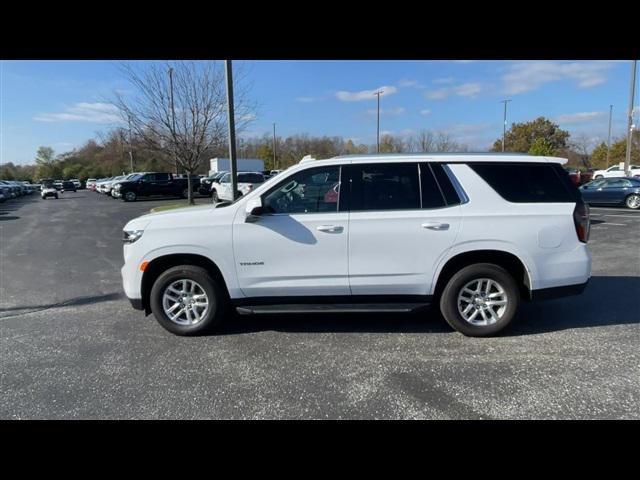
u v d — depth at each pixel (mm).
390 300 4191
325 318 4730
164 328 4473
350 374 3406
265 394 3125
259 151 69625
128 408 2969
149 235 4156
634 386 3123
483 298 4137
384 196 4090
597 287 5840
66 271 7660
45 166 81438
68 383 3334
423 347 3910
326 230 4031
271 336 4246
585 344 3904
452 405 2928
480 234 3996
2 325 4746
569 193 4105
